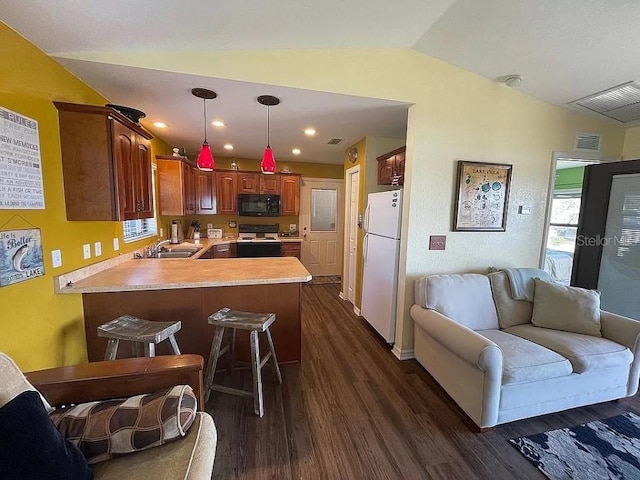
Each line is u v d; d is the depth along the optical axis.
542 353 1.87
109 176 1.88
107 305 2.11
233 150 4.56
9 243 1.39
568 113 2.87
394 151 3.07
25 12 1.31
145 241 3.24
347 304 4.26
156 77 1.96
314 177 5.71
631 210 2.63
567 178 4.95
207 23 1.62
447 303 2.37
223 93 2.22
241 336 2.46
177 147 4.30
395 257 2.78
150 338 1.65
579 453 1.64
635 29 1.83
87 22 1.46
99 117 1.83
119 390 1.20
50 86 1.70
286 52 2.08
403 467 1.54
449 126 2.55
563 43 2.04
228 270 2.38
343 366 2.54
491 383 1.71
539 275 2.61
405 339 2.69
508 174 2.74
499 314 2.47
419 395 2.16
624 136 3.08
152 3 1.39
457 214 2.65
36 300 1.59
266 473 1.49
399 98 2.38
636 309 2.63
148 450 1.05
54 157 1.74
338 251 5.99
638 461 1.59
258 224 5.48
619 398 2.08
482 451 1.65
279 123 3.01
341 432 1.78
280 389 2.19
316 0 1.55
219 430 1.77
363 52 2.25
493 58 2.33
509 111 2.70
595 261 2.88
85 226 2.08
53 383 1.14
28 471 0.82
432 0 1.70
